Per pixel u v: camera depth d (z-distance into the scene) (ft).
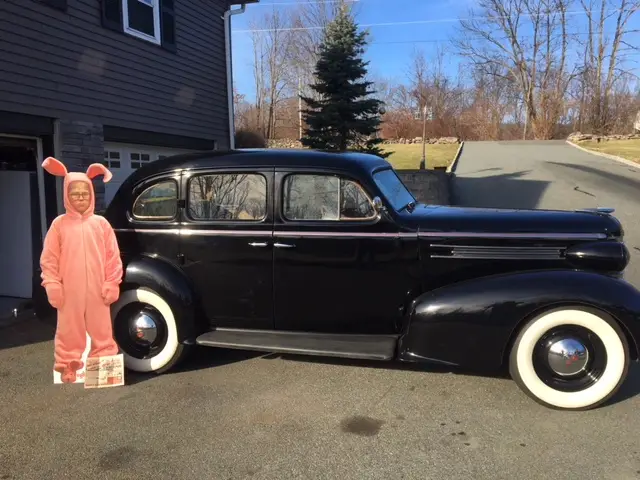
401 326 13.47
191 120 32.81
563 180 53.16
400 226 13.12
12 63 20.76
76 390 13.20
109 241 13.37
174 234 13.98
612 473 9.37
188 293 13.75
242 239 13.61
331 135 51.88
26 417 11.78
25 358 15.53
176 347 13.87
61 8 22.89
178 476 9.50
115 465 9.87
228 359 15.19
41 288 15.02
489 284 12.14
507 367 14.06
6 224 22.29
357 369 14.30
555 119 150.41
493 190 50.03
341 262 13.29
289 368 14.42
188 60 32.27
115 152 27.55
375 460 9.90
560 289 11.55
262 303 13.82
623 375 11.49
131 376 14.06
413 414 11.69
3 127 20.52
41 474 9.62
